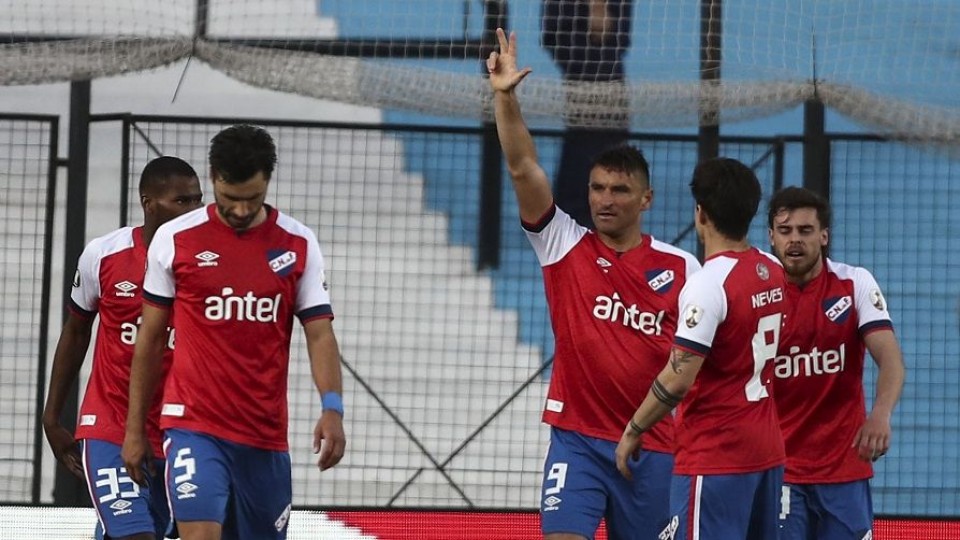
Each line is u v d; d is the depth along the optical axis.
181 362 16.39
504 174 32.47
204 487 16.02
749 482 16.34
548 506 17.48
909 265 31.92
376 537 27.17
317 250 16.72
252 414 16.39
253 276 16.27
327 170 32.22
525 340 32.53
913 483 31.77
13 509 28.14
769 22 28.80
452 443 32.09
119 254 18.94
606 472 17.56
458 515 28.66
